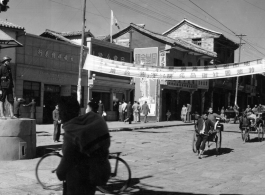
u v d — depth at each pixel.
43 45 22.84
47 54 23.17
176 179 7.79
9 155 9.22
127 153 11.67
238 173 8.64
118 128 21.22
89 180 3.46
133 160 10.27
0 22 20.64
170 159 10.76
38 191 6.16
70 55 25.08
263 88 59.00
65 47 24.64
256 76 55.78
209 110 11.61
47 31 28.95
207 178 7.98
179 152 12.37
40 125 21.64
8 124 9.23
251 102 55.81
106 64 20.66
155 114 32.81
